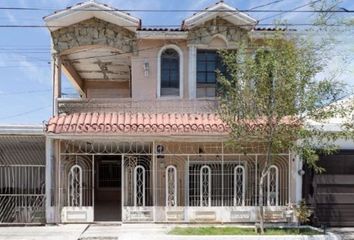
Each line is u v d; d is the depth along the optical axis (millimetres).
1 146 18484
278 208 18000
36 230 16578
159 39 19672
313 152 14594
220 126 17750
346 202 18172
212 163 18641
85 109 19312
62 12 18938
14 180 17984
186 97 19578
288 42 14305
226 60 15102
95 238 15125
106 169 24484
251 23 19312
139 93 19547
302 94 14086
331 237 14625
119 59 23109
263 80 14141
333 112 14281
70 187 18109
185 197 18438
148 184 18484
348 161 18297
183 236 14289
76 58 22672
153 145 18500
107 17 19328
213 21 19625
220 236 14273
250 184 18453
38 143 18484
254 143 16844
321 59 17172
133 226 17375
